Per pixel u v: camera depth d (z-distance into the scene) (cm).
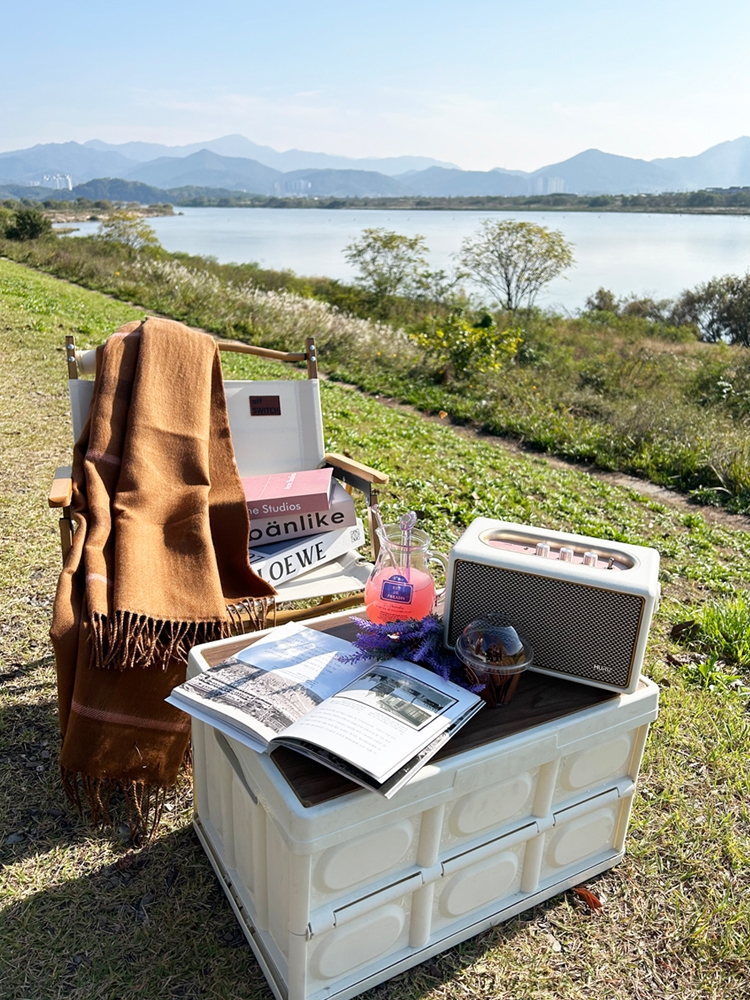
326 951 156
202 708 165
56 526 393
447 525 482
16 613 313
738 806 241
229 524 261
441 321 1471
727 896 204
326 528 285
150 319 285
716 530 600
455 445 763
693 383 1231
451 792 157
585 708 177
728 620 372
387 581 193
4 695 264
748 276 2355
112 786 212
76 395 279
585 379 1262
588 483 706
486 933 188
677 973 183
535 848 186
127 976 171
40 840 207
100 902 189
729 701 305
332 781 147
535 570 177
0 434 538
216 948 179
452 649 191
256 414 321
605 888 205
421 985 173
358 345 1312
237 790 173
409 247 2272
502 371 1200
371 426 772
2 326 933
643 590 169
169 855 206
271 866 159
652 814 234
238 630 241
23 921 182
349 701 161
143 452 252
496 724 168
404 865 162
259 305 1482
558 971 180
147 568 230
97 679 212
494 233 2283
